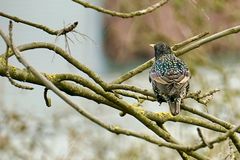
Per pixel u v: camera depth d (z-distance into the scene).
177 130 15.25
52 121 15.75
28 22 10.35
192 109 10.61
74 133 15.60
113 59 21.12
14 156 15.40
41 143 15.56
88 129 15.80
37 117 15.77
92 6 10.47
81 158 15.55
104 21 21.56
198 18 15.26
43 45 10.17
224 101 14.73
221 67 15.26
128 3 15.58
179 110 10.44
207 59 15.28
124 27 18.47
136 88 10.41
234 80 15.95
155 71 11.32
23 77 10.17
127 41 15.95
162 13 16.31
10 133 15.51
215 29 15.80
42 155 15.41
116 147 15.73
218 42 16.48
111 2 19.45
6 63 9.45
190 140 14.87
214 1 15.37
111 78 21.25
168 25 16.41
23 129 15.54
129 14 10.54
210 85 15.02
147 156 15.47
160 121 10.55
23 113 15.71
